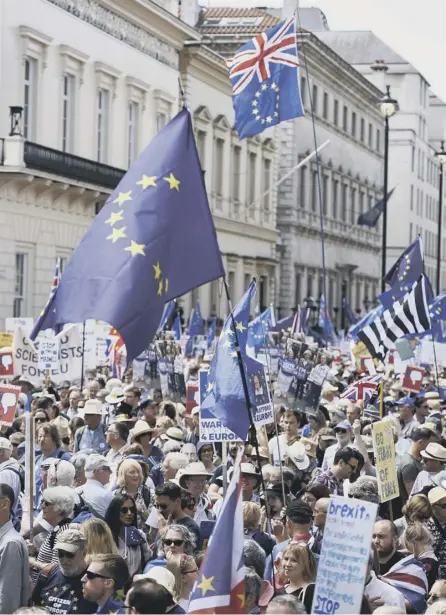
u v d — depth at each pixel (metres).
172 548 12.64
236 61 20.72
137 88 62.59
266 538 14.34
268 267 89.94
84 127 56.53
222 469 17.16
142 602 9.91
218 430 15.83
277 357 35.94
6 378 26.62
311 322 90.25
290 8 93.25
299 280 99.75
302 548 12.13
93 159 57.69
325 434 21.36
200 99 74.75
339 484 16.81
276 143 91.94
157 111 65.75
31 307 51.72
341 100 109.81
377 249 129.88
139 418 22.97
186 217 11.85
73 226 55.28
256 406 15.80
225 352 15.04
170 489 14.33
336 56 102.88
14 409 19.05
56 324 11.49
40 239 52.12
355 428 18.73
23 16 50.09
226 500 9.77
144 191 11.76
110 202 11.77
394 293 30.19
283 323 48.00
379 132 127.50
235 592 9.68
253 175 87.44
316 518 13.79
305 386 21.83
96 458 15.23
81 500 14.92
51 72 52.94
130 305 11.29
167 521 14.38
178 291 11.78
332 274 110.69
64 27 53.94
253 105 20.69
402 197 142.12
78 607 12.34
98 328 33.56
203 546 14.49
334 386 30.69
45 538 14.21
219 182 80.06
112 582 11.30
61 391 28.58
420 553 13.71
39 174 49.56
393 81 143.00
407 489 17.89
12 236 49.69
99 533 12.52
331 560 10.06
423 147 152.25
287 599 9.95
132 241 11.52
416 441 18.41
